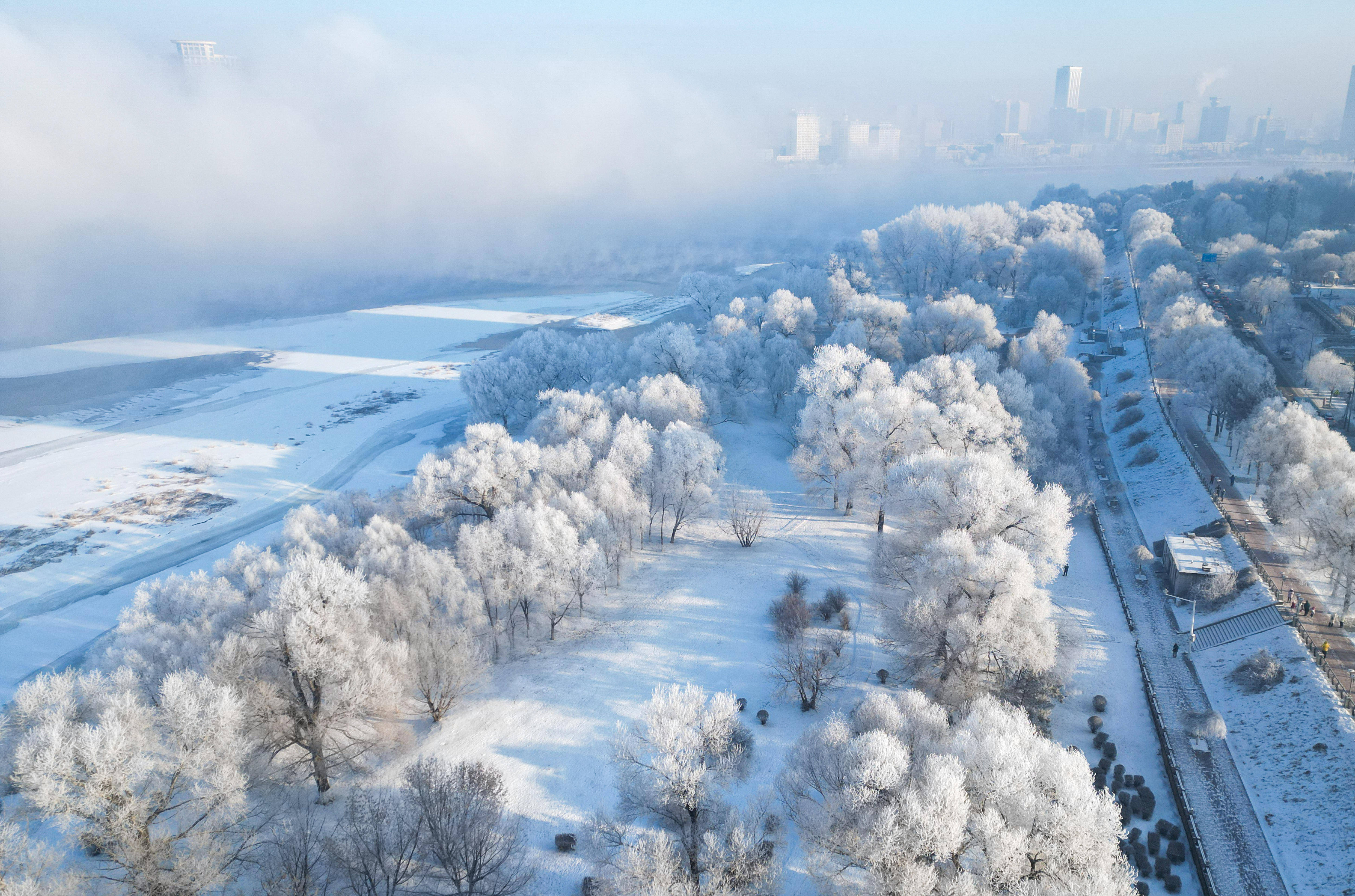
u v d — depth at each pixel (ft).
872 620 285.23
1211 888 173.99
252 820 193.67
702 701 188.44
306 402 635.66
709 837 166.81
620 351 533.55
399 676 221.25
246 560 279.90
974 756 165.89
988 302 612.29
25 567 383.45
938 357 404.77
